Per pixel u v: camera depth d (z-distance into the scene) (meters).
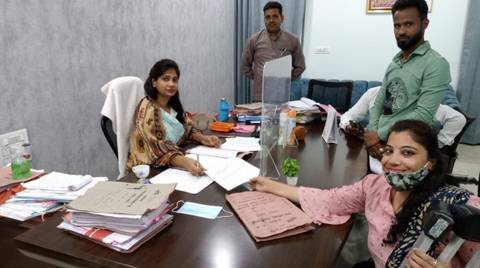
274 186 1.22
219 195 1.23
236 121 2.32
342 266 1.63
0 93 1.65
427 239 0.73
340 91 3.08
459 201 0.82
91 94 2.20
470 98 4.11
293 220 1.03
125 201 1.00
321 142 1.93
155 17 2.81
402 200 0.97
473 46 3.96
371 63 4.55
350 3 4.43
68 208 1.00
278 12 3.01
